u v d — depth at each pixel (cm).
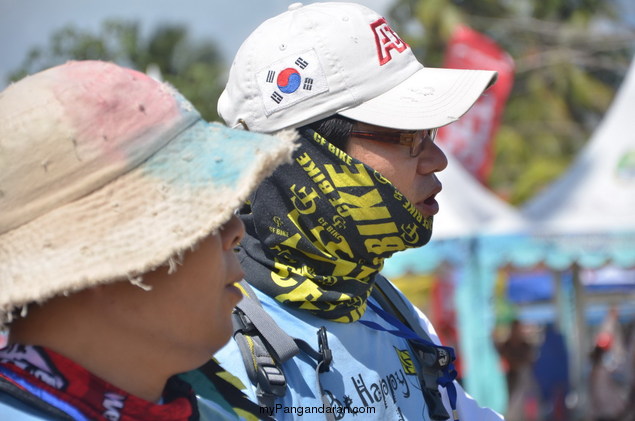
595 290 1669
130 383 163
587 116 1725
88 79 154
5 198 147
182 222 150
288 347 228
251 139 162
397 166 252
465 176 1013
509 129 1667
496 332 1334
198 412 182
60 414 152
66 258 144
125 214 149
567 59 1725
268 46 258
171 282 159
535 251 1009
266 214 249
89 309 157
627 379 1277
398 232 253
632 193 1030
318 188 246
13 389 150
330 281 250
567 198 1032
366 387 251
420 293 1374
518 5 1748
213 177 155
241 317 231
